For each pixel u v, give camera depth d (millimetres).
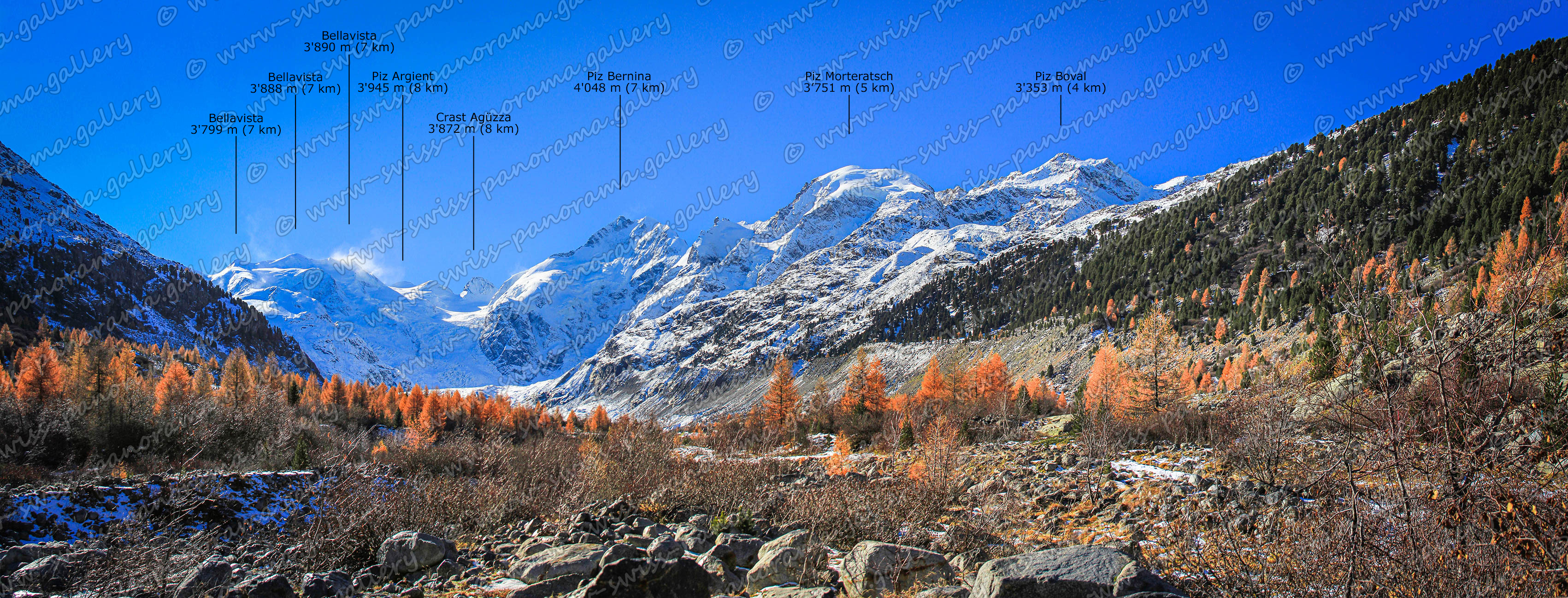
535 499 19797
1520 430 6238
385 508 15953
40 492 17750
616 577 8086
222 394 64375
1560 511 5750
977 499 18250
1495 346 6344
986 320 180125
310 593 9953
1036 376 117750
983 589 7340
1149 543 11648
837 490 15992
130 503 18125
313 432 45344
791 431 62250
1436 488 6363
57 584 10766
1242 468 16297
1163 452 25266
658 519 17391
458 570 12008
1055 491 18062
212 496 18906
